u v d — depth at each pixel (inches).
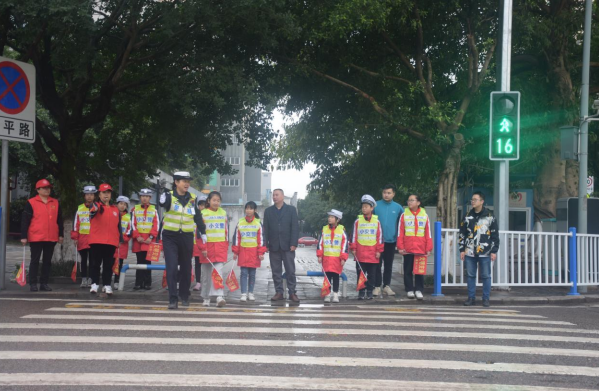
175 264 364.2
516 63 733.9
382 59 666.2
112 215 432.8
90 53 498.9
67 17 439.2
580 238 513.7
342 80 669.3
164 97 629.9
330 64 652.7
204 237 373.7
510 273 499.8
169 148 737.0
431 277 560.7
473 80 600.4
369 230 444.5
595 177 1010.7
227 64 559.2
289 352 229.1
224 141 716.0
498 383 188.4
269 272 704.4
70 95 619.2
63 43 508.7
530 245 504.1
